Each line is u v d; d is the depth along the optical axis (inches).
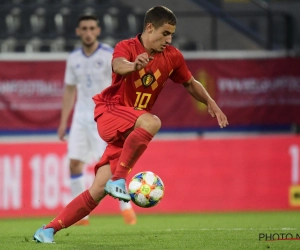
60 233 1024.9
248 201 1791.3
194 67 2046.0
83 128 1330.0
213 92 2050.9
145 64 713.0
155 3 2529.5
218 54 2070.6
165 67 818.8
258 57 2068.2
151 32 795.4
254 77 2062.0
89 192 813.9
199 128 2042.3
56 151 1701.5
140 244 834.2
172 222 1343.5
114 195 751.1
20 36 2402.8
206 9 2491.4
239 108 2058.3
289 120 2071.9
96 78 1323.8
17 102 1956.2
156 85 821.2
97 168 826.2
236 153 1793.8
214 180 1780.3
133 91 813.2
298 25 2640.3
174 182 1763.0
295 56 2084.2
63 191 1699.1
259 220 1385.3
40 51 2367.1
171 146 1766.7
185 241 868.0
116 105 810.2
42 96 1967.3
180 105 2032.5
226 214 1659.7
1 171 1675.7
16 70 1953.7
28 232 1113.4
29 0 2519.7
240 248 786.8
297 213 1684.3
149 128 765.9
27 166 1688.0
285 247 791.7
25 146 1691.7
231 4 2596.0
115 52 800.9
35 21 2437.3
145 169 1747.0
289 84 2071.9
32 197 1686.8
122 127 783.1
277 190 1804.9
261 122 2068.2
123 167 762.8
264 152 1804.9
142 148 765.9
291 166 1812.3
